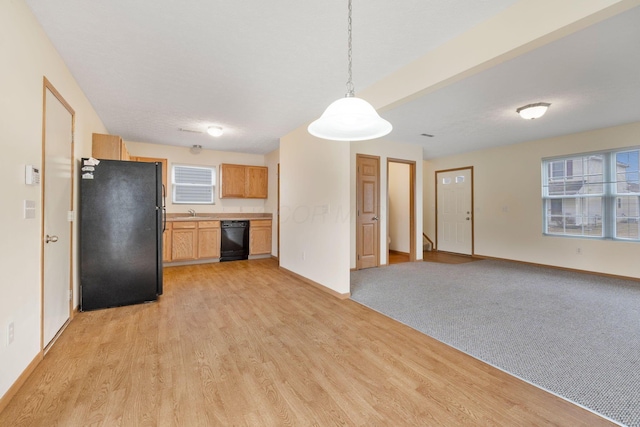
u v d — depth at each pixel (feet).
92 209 10.05
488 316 9.59
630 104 11.54
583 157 15.97
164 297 11.62
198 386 5.81
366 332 8.43
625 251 14.46
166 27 6.70
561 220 16.90
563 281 14.03
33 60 6.27
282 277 15.03
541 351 7.25
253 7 6.02
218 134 14.87
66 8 6.04
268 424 4.81
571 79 9.34
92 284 10.03
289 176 15.87
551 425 4.79
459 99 11.07
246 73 8.95
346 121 5.45
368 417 4.99
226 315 9.71
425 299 11.37
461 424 4.82
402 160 18.78
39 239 6.59
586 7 4.96
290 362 6.77
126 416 4.92
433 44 7.39
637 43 7.29
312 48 7.57
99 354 7.03
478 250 20.90
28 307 6.03
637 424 4.81
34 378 5.98
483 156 20.57
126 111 12.32
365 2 5.84
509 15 6.01
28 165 6.02
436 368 6.53
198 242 18.37
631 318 9.33
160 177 11.33
